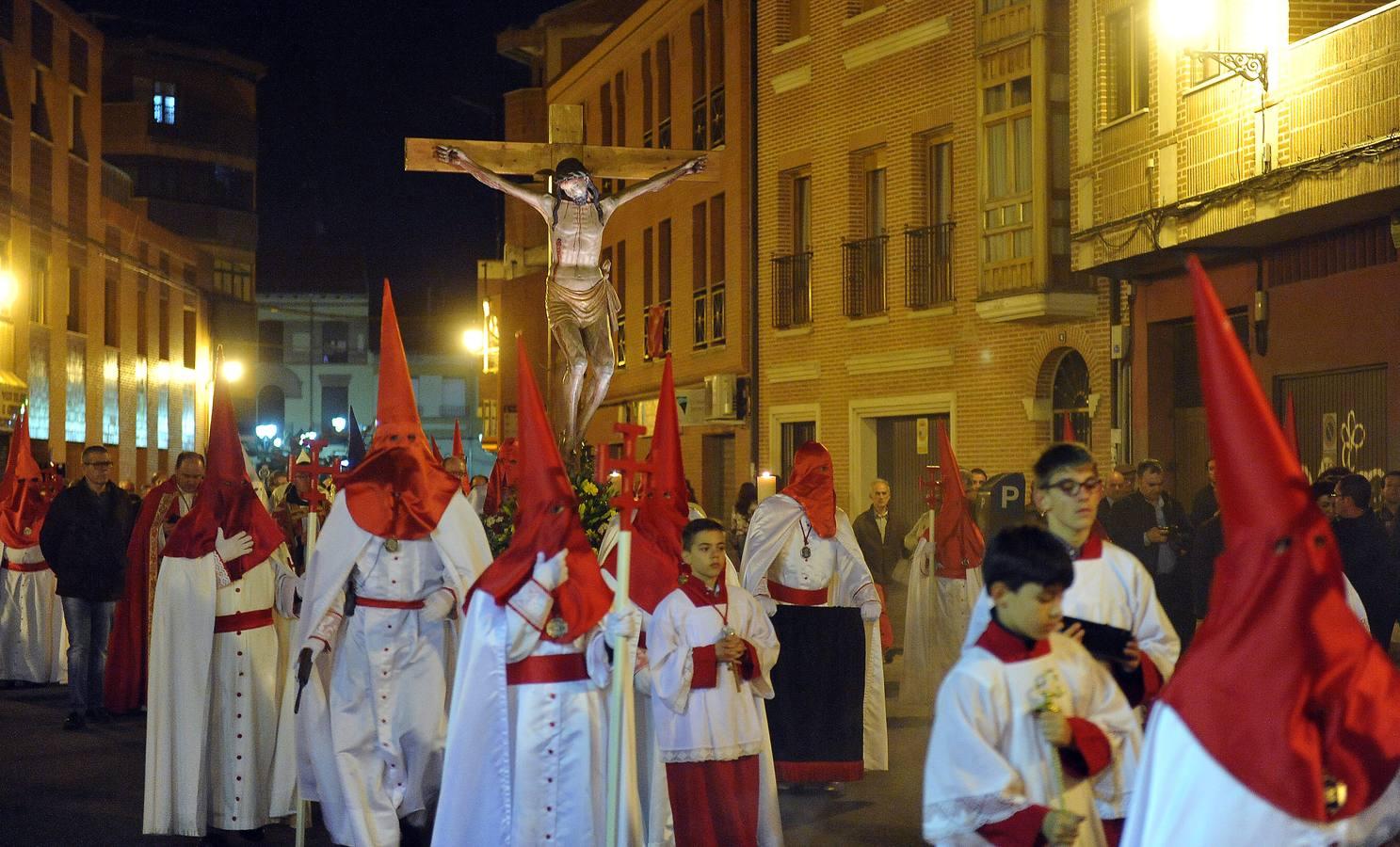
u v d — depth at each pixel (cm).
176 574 855
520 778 654
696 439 2820
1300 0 1450
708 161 1077
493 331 4150
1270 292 1602
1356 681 364
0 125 2988
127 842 837
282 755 860
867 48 2245
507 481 1021
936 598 1291
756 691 743
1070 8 1838
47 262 3306
